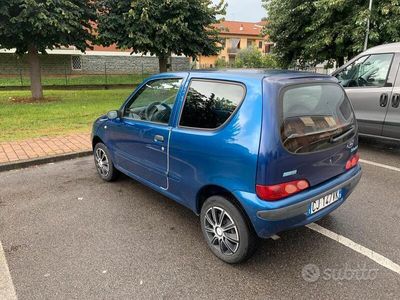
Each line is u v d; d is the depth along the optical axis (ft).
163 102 11.57
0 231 11.39
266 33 49.14
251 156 8.20
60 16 37.01
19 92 56.03
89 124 27.99
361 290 8.41
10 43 40.98
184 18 45.42
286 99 8.59
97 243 10.62
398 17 33.60
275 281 8.77
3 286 8.63
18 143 21.75
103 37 43.70
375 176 16.39
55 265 9.50
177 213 12.71
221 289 8.49
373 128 19.58
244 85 8.95
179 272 9.17
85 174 17.08
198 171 9.77
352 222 11.82
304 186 8.82
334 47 41.34
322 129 9.20
